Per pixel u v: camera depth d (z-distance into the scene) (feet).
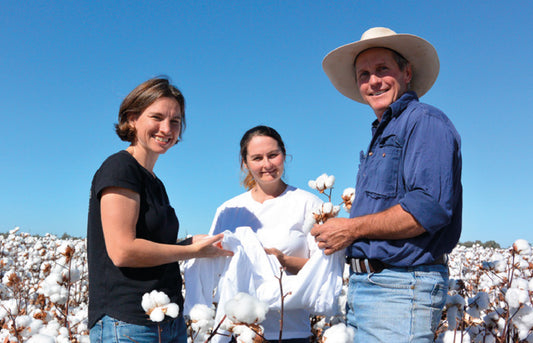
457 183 7.00
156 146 7.35
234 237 8.72
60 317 10.21
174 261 7.06
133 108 7.32
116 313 6.50
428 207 6.43
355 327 7.54
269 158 9.93
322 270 8.54
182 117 8.03
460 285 9.20
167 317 6.86
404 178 7.05
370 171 7.48
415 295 6.73
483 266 10.10
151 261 6.65
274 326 9.07
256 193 10.66
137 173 6.88
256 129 10.15
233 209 10.61
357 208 7.65
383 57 7.93
